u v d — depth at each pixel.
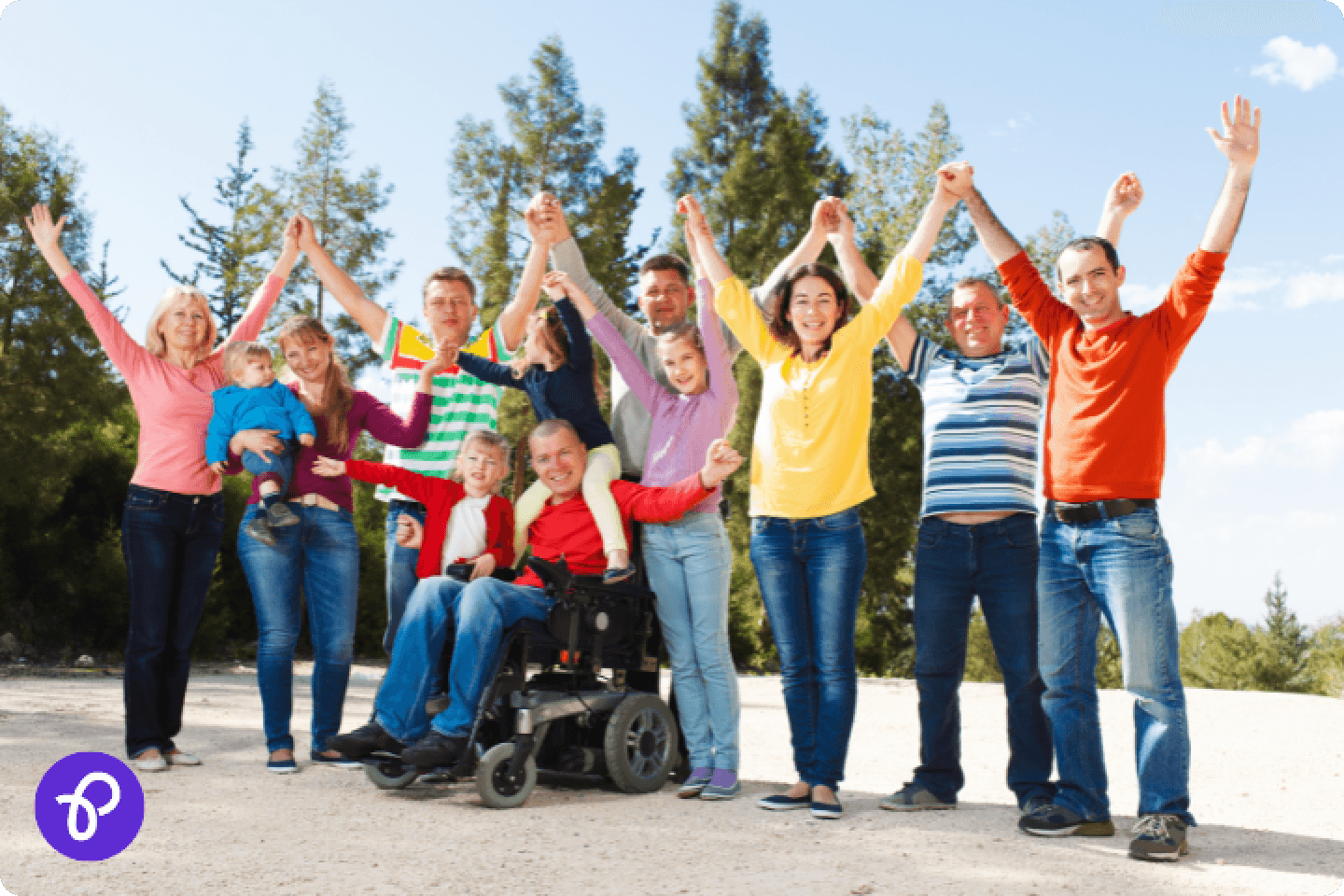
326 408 4.76
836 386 3.99
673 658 4.30
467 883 2.80
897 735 7.41
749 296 4.33
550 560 4.36
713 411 4.37
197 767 4.55
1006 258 3.88
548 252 4.95
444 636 4.08
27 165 16.34
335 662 4.75
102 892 2.70
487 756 3.80
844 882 2.88
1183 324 3.51
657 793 4.25
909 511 24.91
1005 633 3.88
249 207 25.00
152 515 4.53
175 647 4.66
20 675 11.65
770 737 7.10
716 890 2.78
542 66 23.02
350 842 3.24
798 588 4.06
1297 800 4.73
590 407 4.51
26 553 16.78
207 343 4.87
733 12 29.08
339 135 24.81
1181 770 3.38
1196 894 2.84
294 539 4.61
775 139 26.73
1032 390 3.98
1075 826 3.57
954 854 3.24
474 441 4.49
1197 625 31.06
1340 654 27.62
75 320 15.92
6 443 14.94
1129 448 3.51
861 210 28.39
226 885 2.76
